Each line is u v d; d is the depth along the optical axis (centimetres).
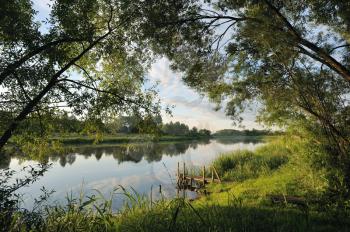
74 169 2964
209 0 993
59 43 1018
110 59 1237
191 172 2398
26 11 993
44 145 1160
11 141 1076
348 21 931
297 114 1190
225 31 1083
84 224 655
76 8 1031
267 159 2195
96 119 1138
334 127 1102
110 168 3014
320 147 1132
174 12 1013
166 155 4250
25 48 936
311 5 955
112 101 1123
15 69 899
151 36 1044
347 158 1032
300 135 1263
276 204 1017
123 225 708
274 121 1242
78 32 1019
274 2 973
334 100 1101
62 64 1056
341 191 926
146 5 1003
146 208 858
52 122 1137
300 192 1117
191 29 1059
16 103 984
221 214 791
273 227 744
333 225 786
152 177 2372
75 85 1036
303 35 1006
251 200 1120
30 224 617
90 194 1808
